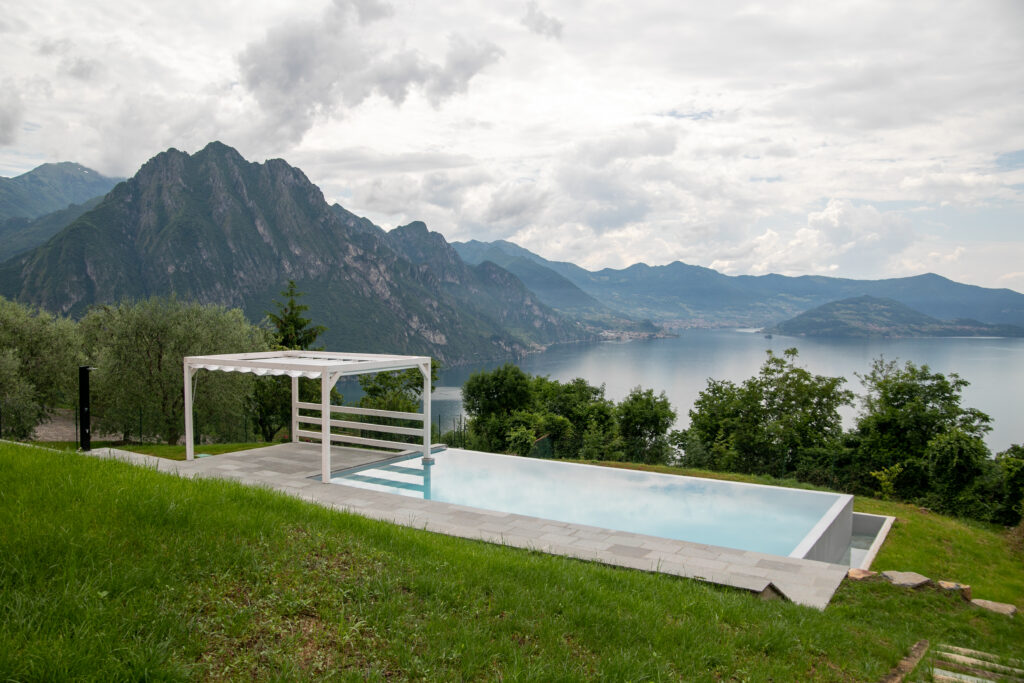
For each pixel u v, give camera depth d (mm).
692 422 26703
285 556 4754
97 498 4910
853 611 6199
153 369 21891
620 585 5727
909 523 12938
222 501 5715
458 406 102938
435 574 5004
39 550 3916
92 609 3363
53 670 2793
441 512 9023
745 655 4465
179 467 11883
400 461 13570
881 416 21688
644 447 23953
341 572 4742
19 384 22438
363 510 8984
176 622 3480
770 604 5902
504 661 3734
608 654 3996
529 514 10039
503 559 5828
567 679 3555
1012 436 66562
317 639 3688
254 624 3717
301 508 6316
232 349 23062
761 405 25422
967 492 19203
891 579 7418
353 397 60375
